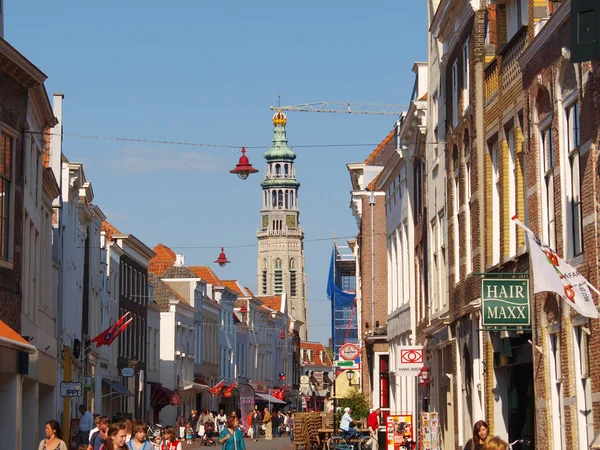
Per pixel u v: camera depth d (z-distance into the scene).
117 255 70.88
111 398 68.31
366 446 40.09
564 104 20.22
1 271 29.66
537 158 21.94
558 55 20.25
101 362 64.94
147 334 81.00
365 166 60.47
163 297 87.44
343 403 54.59
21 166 31.20
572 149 19.98
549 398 21.38
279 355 139.75
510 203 24.91
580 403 19.83
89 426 33.31
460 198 30.30
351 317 69.31
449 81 31.92
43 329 38.16
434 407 36.22
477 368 28.02
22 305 32.44
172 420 87.94
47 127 36.41
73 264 52.75
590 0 15.66
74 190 52.25
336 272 75.25
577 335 20.02
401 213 45.03
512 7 25.02
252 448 56.41
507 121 24.70
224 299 108.56
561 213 20.30
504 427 25.94
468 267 29.25
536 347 22.03
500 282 22.69
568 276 17.42
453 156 31.47
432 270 36.03
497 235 26.38
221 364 106.94
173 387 86.81
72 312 52.81
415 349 35.38
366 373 57.06
